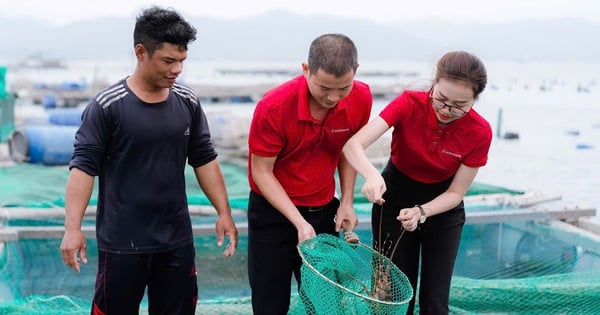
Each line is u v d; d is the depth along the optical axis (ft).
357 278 11.56
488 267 19.40
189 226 11.53
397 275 11.09
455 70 10.41
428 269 12.25
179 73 10.51
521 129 56.90
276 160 11.53
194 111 11.48
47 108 73.67
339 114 11.03
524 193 24.34
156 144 10.77
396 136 11.98
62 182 28.48
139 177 10.81
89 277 17.57
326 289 9.78
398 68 321.52
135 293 11.18
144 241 10.94
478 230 19.79
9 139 34.47
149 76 10.43
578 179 35.96
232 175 29.30
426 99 11.30
